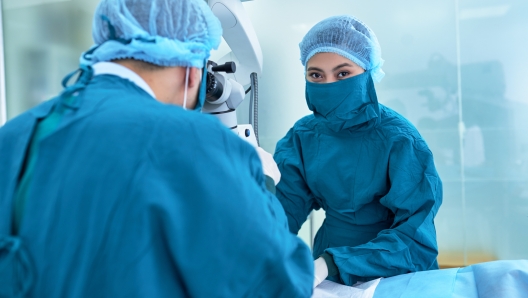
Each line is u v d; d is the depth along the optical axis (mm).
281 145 1461
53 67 1463
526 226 1672
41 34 1438
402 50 1748
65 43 1489
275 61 1909
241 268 495
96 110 516
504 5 1613
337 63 1233
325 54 1241
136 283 443
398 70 1764
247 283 503
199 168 491
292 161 1374
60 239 455
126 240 448
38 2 1430
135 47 590
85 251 448
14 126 556
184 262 468
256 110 1443
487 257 1729
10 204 488
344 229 1305
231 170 512
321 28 1250
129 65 614
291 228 1362
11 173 510
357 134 1286
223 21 1312
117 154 472
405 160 1160
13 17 1409
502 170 1683
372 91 1245
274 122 1939
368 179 1241
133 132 489
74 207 459
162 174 478
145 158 476
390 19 1747
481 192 1718
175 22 646
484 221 1723
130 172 465
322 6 1815
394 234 1092
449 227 1768
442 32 1693
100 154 474
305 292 562
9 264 455
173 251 465
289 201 1377
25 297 455
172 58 619
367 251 1065
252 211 505
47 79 1455
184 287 491
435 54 1712
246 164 558
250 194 515
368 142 1268
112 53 605
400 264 1052
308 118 1444
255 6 1903
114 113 508
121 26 616
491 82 1659
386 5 1746
